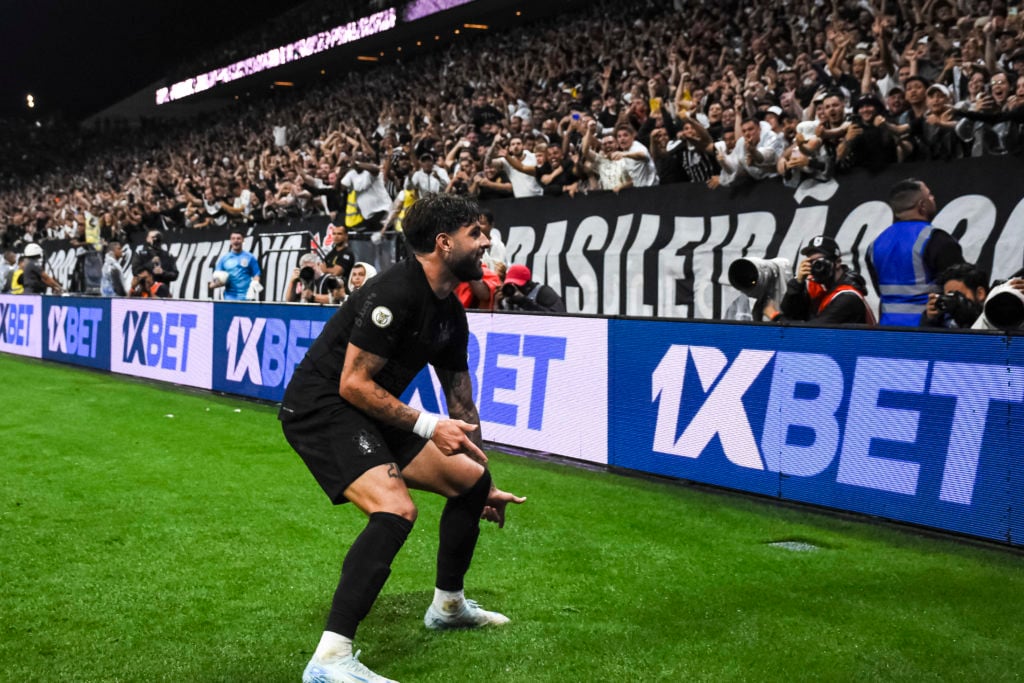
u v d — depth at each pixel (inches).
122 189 876.0
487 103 569.3
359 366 96.6
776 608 120.4
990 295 193.3
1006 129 251.4
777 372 176.9
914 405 156.9
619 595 125.9
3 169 1165.7
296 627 114.3
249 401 321.1
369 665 102.2
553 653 105.4
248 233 509.4
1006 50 310.3
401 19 724.7
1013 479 144.5
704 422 189.8
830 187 273.4
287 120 829.8
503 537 155.1
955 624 114.7
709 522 164.4
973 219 245.9
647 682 97.7
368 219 431.5
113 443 240.7
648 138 363.6
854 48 366.9
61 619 116.8
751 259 237.0
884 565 139.1
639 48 518.6
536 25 667.4
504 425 235.8
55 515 168.4
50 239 740.0
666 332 195.9
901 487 159.0
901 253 240.8
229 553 145.6
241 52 971.9
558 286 348.5
